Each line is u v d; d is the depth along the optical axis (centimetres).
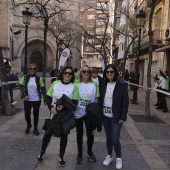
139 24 1223
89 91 422
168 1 1738
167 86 1021
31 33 3641
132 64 2955
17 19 3494
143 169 419
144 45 2070
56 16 2503
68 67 412
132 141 573
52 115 415
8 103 811
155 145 550
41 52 3850
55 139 555
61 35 3388
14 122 712
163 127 726
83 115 425
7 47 2928
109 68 407
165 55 1728
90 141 438
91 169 410
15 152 474
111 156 437
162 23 1850
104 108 419
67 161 438
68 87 409
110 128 423
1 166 411
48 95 417
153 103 1259
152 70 2047
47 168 406
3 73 841
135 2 2862
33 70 582
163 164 443
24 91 576
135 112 963
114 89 405
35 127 596
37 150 487
